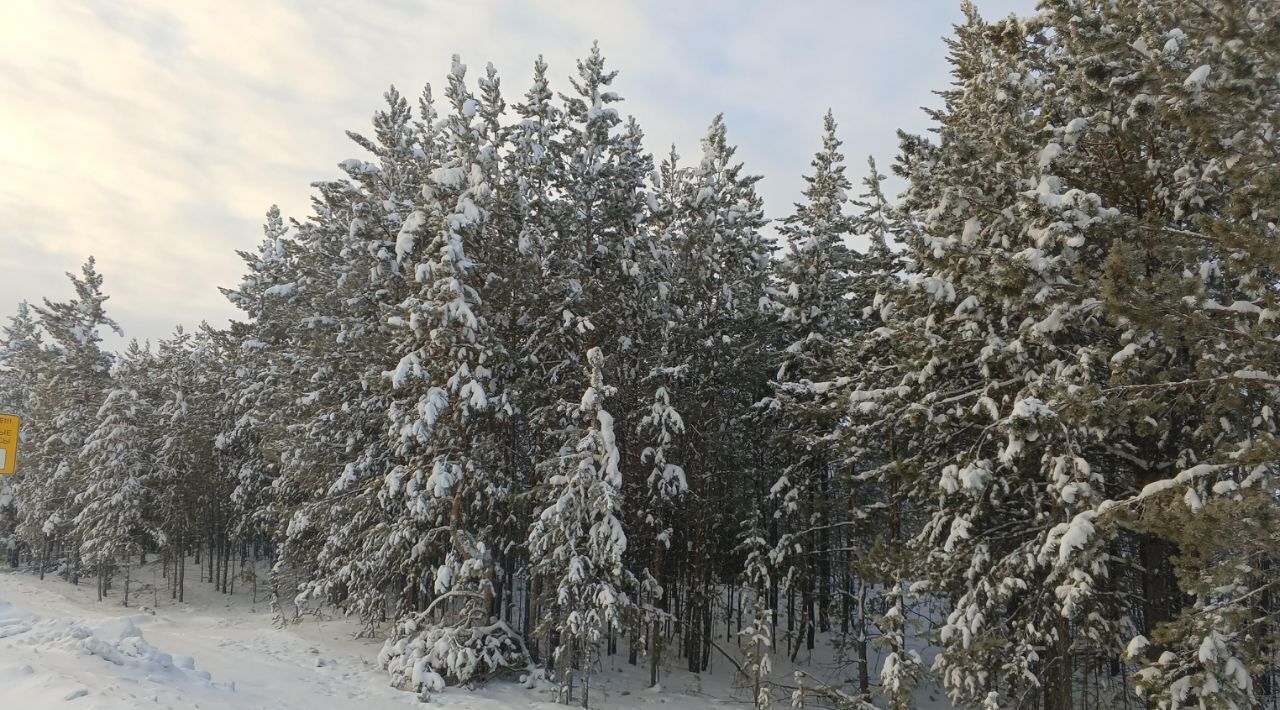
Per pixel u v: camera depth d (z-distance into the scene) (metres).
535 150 20.75
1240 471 10.54
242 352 33.62
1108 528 11.04
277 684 15.81
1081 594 11.88
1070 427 12.96
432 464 19.50
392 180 26.03
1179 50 11.83
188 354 45.81
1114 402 10.85
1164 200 13.52
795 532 24.23
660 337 23.48
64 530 42.94
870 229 21.38
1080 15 12.62
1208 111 9.99
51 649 11.50
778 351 24.95
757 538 22.48
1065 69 13.98
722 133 25.95
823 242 22.59
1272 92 9.52
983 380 15.45
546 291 21.02
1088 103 13.45
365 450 23.61
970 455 14.95
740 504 24.77
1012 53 14.38
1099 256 13.27
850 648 26.38
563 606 18.70
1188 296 10.13
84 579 43.53
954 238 14.06
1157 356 11.32
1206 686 9.62
